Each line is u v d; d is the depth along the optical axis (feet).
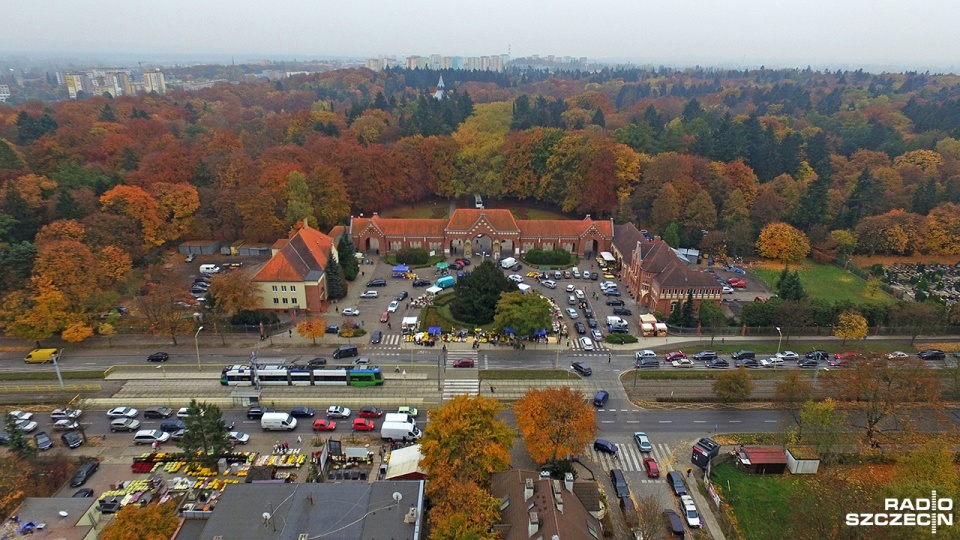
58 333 390.01
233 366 338.34
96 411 310.24
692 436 295.69
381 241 557.74
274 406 313.32
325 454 264.52
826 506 232.53
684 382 342.85
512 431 254.06
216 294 383.45
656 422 305.94
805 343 393.50
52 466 257.34
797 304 398.21
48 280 370.32
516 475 220.43
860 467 272.10
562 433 249.96
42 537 210.38
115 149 628.28
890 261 562.25
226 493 217.15
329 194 576.20
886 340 400.88
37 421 302.86
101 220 456.04
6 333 370.94
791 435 285.43
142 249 485.97
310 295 417.28
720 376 315.78
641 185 611.88
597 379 344.08
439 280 469.57
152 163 566.36
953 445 276.21
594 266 537.65
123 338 387.55
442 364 357.00
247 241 556.10
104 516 233.76
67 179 519.19
